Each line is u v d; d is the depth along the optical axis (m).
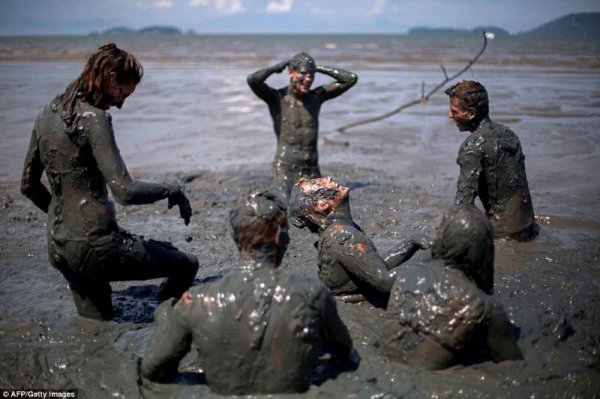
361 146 12.30
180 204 4.36
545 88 21.86
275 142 12.70
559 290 4.80
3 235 6.50
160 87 23.98
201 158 11.06
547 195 8.01
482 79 25.45
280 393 3.32
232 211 3.44
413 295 3.68
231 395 3.33
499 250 5.79
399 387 3.47
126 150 11.87
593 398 3.40
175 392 3.48
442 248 3.65
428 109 17.78
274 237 3.37
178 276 4.64
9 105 17.50
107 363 3.84
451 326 3.54
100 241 4.11
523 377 3.53
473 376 3.55
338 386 3.46
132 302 4.81
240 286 3.28
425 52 52.97
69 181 4.04
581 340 4.05
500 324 3.57
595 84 23.27
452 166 10.17
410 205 7.66
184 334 3.36
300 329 3.24
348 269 4.45
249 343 3.23
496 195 5.99
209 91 22.53
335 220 4.68
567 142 11.91
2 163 10.23
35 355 3.94
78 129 3.95
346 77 8.16
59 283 5.16
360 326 4.21
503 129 5.95
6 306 4.68
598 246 5.91
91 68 3.99
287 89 8.28
